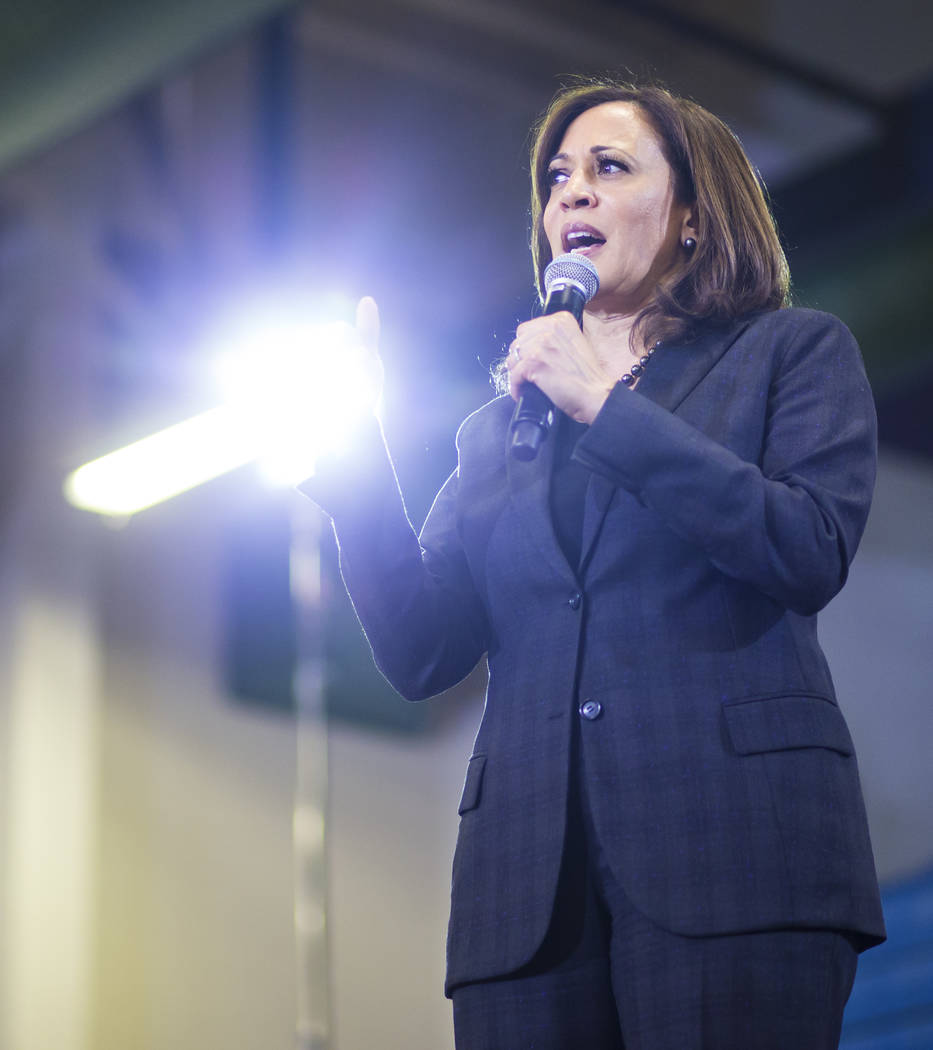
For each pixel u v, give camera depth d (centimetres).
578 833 352
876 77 1499
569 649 364
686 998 326
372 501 402
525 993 348
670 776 342
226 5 1034
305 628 1644
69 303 1598
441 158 1644
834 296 1498
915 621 1781
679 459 348
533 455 370
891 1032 1509
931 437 1820
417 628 403
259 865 1656
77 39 1035
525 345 374
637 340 407
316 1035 1608
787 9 1427
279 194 1545
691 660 354
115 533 1670
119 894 1572
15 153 1169
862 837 344
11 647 1598
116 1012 1537
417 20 1459
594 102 446
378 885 1720
